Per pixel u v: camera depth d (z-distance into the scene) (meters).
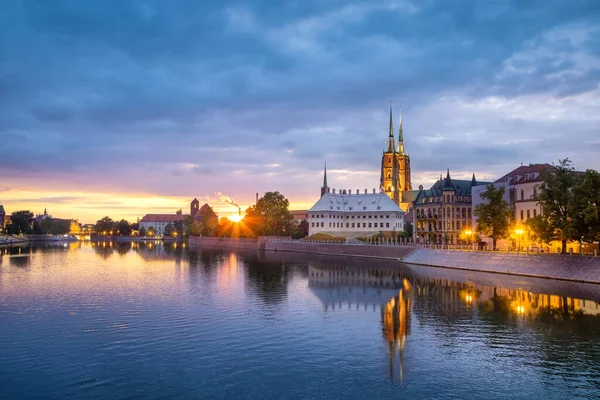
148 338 60.12
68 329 64.19
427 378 47.41
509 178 161.88
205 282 108.88
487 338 60.53
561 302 80.81
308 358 52.97
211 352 54.81
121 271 133.00
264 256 194.62
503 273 118.00
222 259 178.88
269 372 48.81
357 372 48.97
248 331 63.62
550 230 106.69
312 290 96.94
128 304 80.94
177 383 46.09
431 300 84.81
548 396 43.31
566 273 103.19
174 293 92.44
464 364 51.25
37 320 69.12
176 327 65.44
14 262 161.75
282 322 68.69
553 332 62.88
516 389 44.81
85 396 43.31
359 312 75.38
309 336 61.44
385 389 44.81
